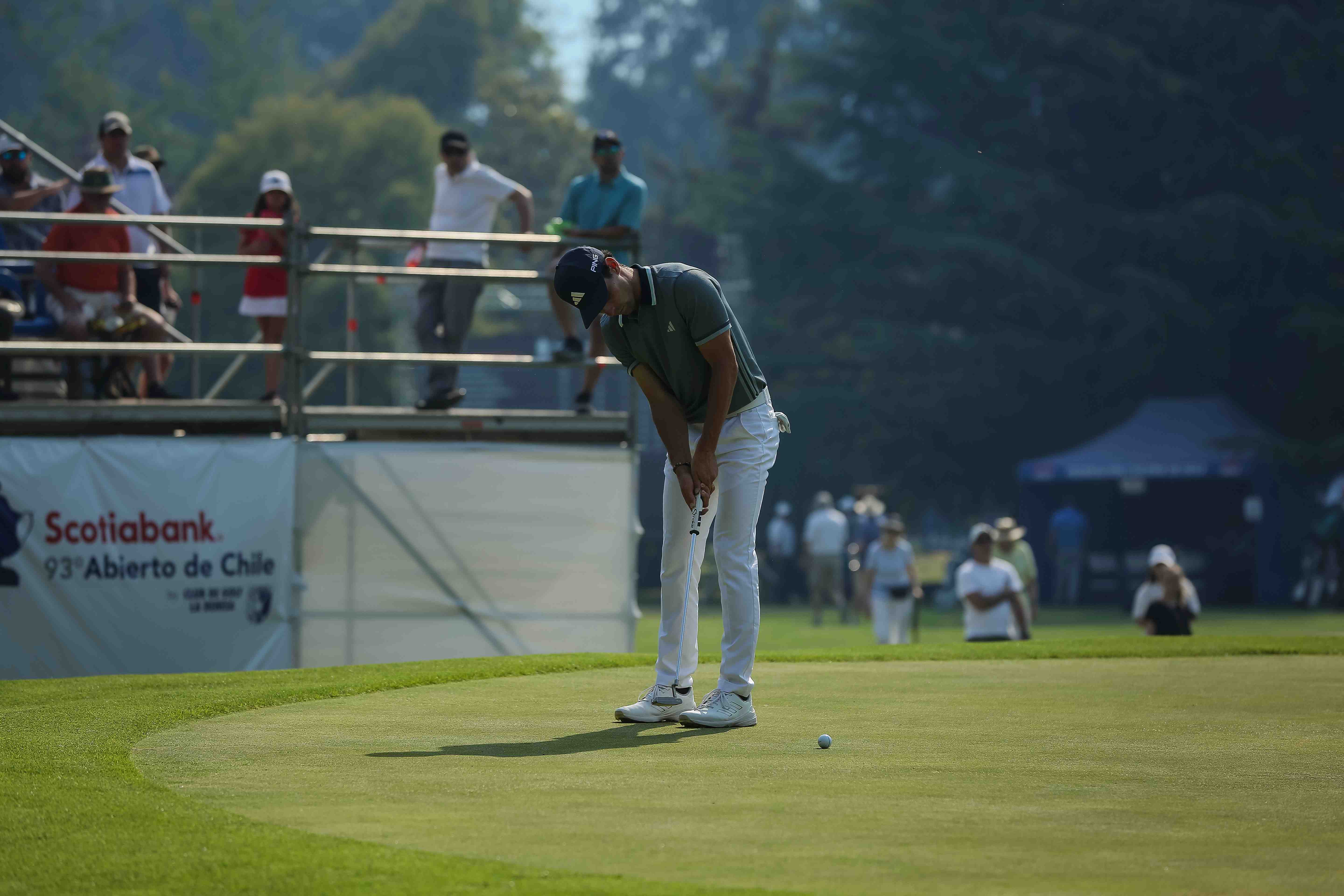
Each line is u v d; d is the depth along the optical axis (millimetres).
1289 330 127125
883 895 10547
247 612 37219
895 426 140750
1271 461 111438
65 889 11023
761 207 148000
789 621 90750
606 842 12219
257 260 37281
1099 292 138625
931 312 145375
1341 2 135750
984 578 46969
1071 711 20578
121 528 36375
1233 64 134750
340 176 166375
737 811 13477
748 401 19594
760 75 193625
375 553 38875
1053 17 142000
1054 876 11125
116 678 24656
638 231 39719
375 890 10672
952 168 142500
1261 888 10805
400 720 19672
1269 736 18141
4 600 35562
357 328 47469
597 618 40375
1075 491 122938
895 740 17797
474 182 40375
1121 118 136250
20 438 35938
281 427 38312
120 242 38562
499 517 39750
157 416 37219
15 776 15312
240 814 13414
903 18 145500
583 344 40375
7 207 39344
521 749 17109
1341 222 133375
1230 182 137000
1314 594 103375
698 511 19406
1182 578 43062
